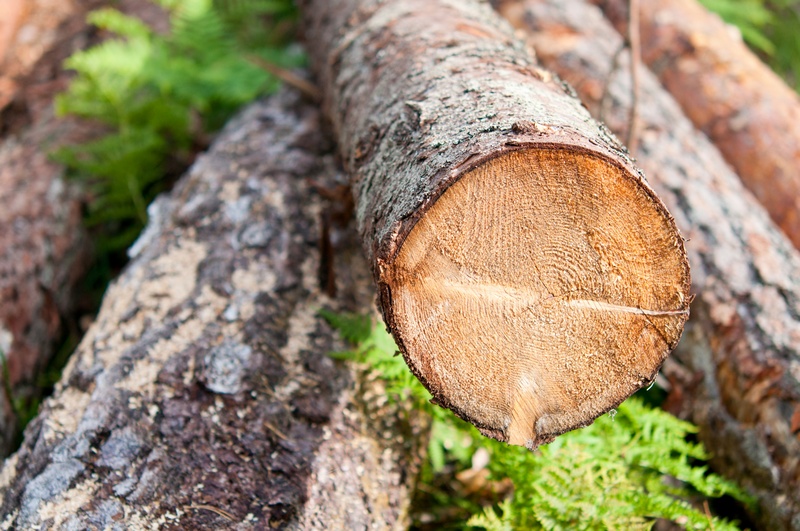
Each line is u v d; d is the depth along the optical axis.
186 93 3.29
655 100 2.84
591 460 1.82
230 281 2.15
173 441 1.75
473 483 2.23
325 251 2.15
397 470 1.92
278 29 4.09
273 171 2.57
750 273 2.22
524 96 1.55
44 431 1.79
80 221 2.98
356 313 2.17
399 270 1.36
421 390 1.85
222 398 1.84
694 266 2.30
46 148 3.05
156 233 2.38
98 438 1.74
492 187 1.33
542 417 1.49
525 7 3.19
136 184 3.02
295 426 1.86
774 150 2.74
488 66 1.76
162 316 2.05
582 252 1.39
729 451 2.04
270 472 1.75
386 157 1.65
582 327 1.44
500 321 1.42
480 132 1.40
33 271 2.62
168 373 1.86
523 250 1.38
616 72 2.94
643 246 1.39
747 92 2.92
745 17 3.91
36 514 1.61
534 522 1.79
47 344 2.64
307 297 2.18
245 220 2.38
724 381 2.11
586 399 1.50
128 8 3.99
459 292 1.39
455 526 2.08
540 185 1.34
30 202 2.80
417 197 1.35
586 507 1.72
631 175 1.33
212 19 3.59
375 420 1.95
